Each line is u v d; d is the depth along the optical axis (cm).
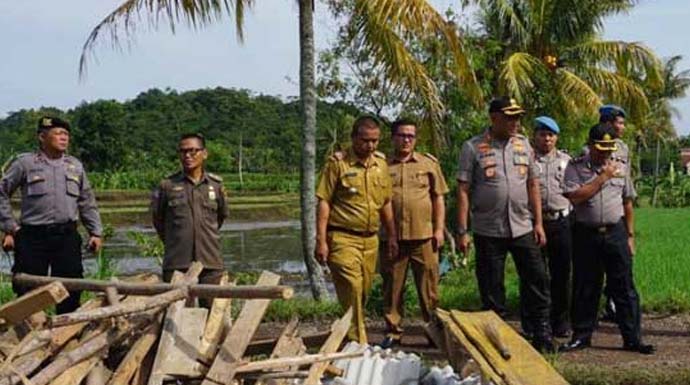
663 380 676
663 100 4712
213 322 563
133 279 639
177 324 532
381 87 1391
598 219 780
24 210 765
